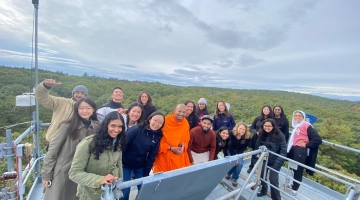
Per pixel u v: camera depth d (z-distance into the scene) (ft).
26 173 8.61
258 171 9.64
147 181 5.25
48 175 6.54
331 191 12.59
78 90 9.21
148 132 8.46
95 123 7.10
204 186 7.69
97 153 5.60
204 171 6.63
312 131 11.76
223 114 15.49
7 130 7.02
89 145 5.65
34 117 10.61
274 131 11.07
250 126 16.11
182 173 5.91
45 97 8.56
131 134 8.13
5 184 22.11
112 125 5.72
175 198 7.15
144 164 8.92
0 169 41.09
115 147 6.07
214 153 11.46
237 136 12.69
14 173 7.04
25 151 7.24
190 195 7.64
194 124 12.94
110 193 4.70
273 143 11.05
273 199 10.66
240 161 12.30
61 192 6.57
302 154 11.75
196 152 11.30
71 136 6.59
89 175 5.20
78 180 5.24
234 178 12.63
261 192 11.64
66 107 8.90
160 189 5.90
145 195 5.76
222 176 8.01
